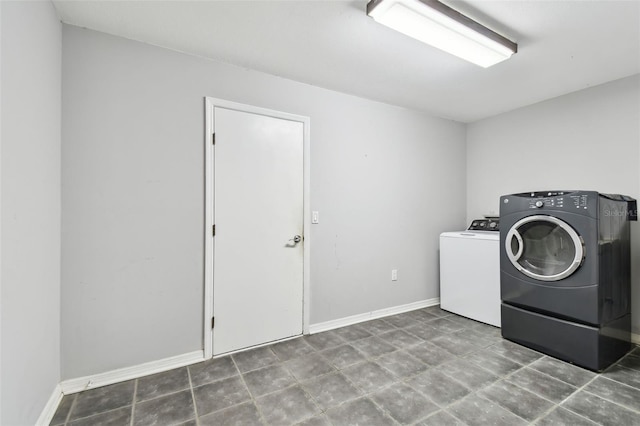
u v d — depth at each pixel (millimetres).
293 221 2559
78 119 1807
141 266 1975
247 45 2039
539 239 2316
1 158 1118
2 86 1124
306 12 1696
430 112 3389
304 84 2621
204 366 2072
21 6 1273
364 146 2971
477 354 2223
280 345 2404
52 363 1621
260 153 2402
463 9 1653
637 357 2176
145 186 1990
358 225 2936
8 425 1151
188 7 1652
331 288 2775
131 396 1724
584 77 2506
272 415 1552
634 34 1879
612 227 2141
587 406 1609
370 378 1898
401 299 3227
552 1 1586
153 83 2020
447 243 3230
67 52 1783
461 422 1492
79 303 1802
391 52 2117
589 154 2705
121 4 1625
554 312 2166
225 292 2256
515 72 2416
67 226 1773
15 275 1214
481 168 3615
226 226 2262
